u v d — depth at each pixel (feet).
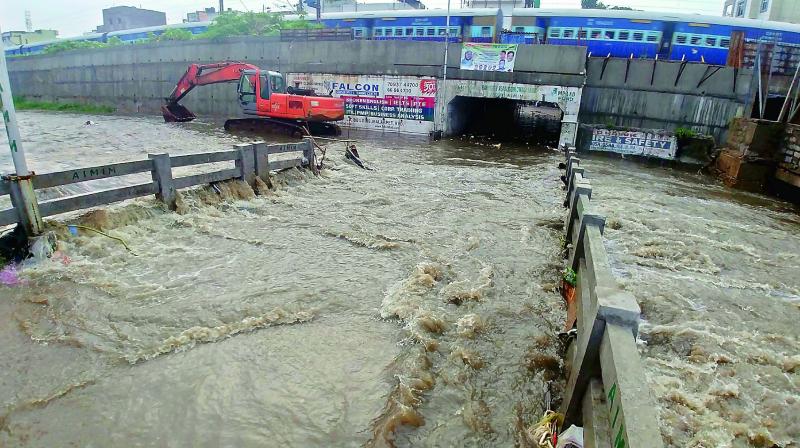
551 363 15.71
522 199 38.96
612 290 11.39
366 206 34.04
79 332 15.72
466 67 75.82
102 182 33.76
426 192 39.68
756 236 33.65
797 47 68.90
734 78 64.44
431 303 18.94
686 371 16.89
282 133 76.43
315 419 12.21
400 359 14.93
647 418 7.80
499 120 107.14
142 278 20.12
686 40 74.28
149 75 116.88
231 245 24.66
